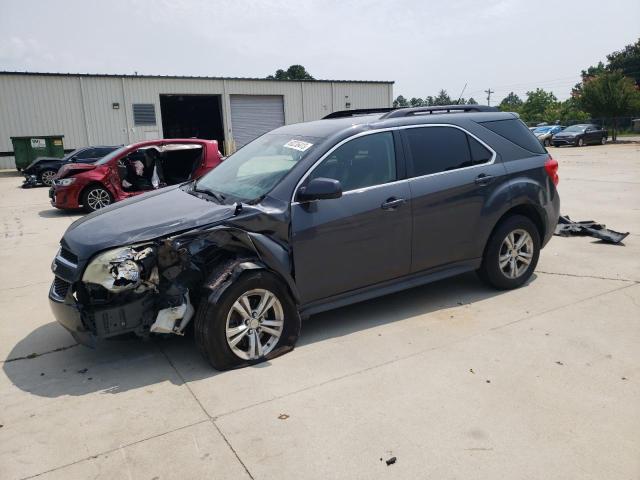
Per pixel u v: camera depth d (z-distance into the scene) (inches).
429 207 178.4
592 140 1375.5
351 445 113.0
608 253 253.8
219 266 149.2
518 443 111.7
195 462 109.3
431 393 132.4
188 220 149.0
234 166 190.7
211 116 1460.4
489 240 197.0
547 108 3006.9
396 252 174.7
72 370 153.5
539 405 125.6
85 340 145.7
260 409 128.0
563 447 110.0
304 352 157.8
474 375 140.7
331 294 165.9
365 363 149.6
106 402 134.1
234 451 112.3
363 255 168.2
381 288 177.5
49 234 360.2
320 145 166.6
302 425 120.6
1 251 310.2
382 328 173.8
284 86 1358.3
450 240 185.8
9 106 1087.6
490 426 118.0
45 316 199.5
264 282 149.6
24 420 127.3
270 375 144.3
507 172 196.5
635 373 139.2
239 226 148.5
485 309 187.2
